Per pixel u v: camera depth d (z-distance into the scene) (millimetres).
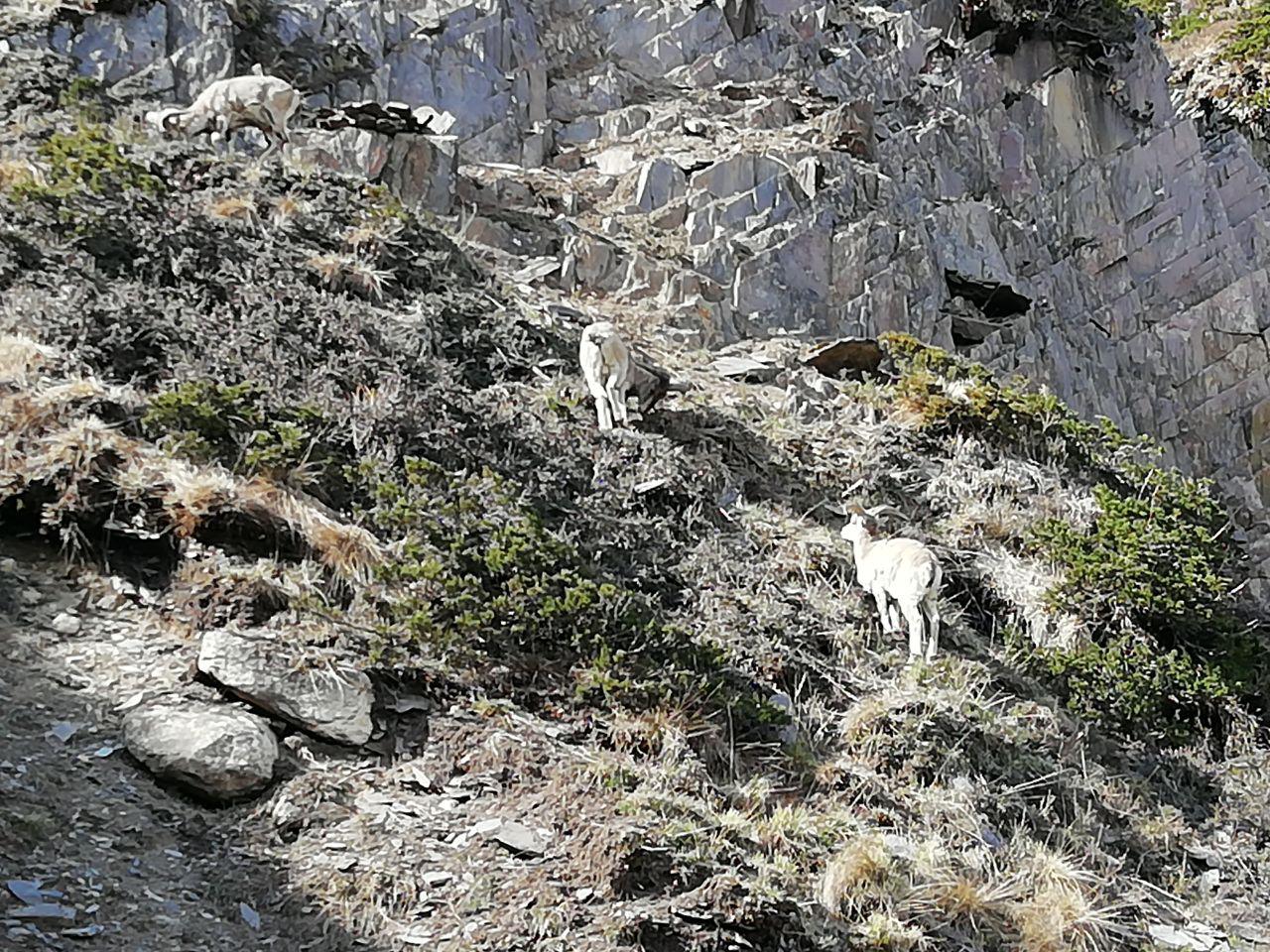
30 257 13711
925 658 14500
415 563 11328
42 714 8992
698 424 18219
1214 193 34938
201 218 16094
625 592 12141
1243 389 33000
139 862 8109
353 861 8633
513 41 27562
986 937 10508
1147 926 12031
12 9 22391
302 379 13953
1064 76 34188
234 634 9961
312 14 25359
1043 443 21406
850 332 24812
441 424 14289
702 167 25500
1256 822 15070
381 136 21719
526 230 22984
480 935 8250
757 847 9984
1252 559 30328
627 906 8672
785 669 13195
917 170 29578
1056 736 14625
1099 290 32938
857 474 18766
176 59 22969
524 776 9742
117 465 11000
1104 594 17453
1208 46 47531
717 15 30359
